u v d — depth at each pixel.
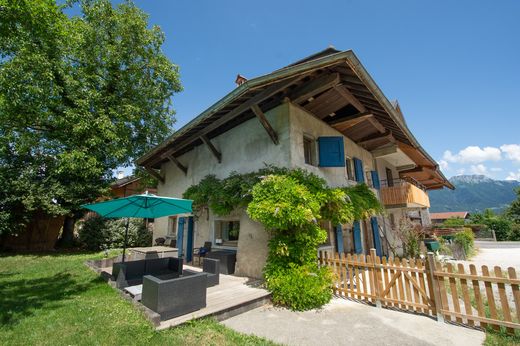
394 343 3.47
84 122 11.41
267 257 6.04
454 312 4.14
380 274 5.06
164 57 15.92
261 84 5.37
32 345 3.08
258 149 7.53
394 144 10.65
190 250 9.38
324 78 6.06
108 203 5.59
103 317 3.89
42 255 10.62
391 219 13.28
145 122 15.59
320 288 5.02
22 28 7.36
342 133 9.30
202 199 8.20
